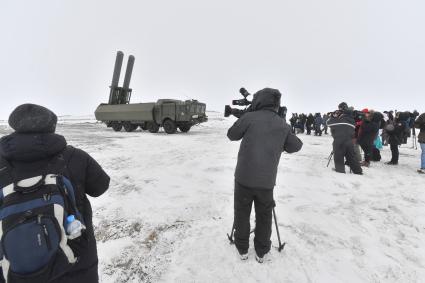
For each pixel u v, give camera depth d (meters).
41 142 1.37
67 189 1.42
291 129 2.81
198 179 6.09
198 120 18.73
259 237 2.81
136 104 19.44
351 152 6.74
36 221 1.24
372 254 3.05
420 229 3.67
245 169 2.68
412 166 7.95
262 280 2.60
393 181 6.10
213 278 2.62
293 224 3.78
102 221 3.91
